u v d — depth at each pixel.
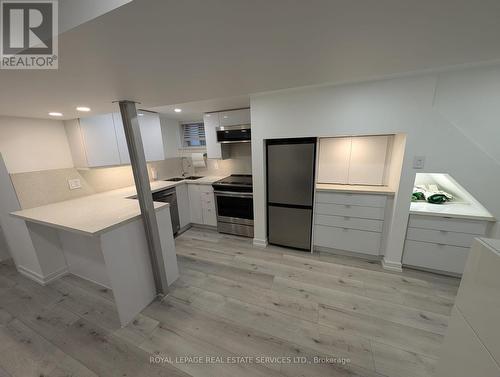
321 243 2.75
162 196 3.14
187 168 4.30
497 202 1.89
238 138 3.28
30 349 1.55
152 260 1.96
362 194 2.41
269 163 2.72
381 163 2.58
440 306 1.85
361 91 2.07
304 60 0.81
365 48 0.71
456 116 1.92
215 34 0.59
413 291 2.04
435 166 1.99
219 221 3.50
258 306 1.91
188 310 1.88
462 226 2.06
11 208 2.17
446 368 0.86
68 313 1.88
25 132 2.18
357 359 1.43
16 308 1.95
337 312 1.82
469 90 1.83
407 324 1.68
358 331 1.63
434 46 0.70
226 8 0.46
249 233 3.32
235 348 1.52
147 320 1.79
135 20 0.49
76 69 0.82
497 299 0.64
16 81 0.91
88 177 2.73
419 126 1.96
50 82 0.97
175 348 1.54
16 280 2.37
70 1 0.51
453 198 2.44
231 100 2.68
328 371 1.36
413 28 0.57
